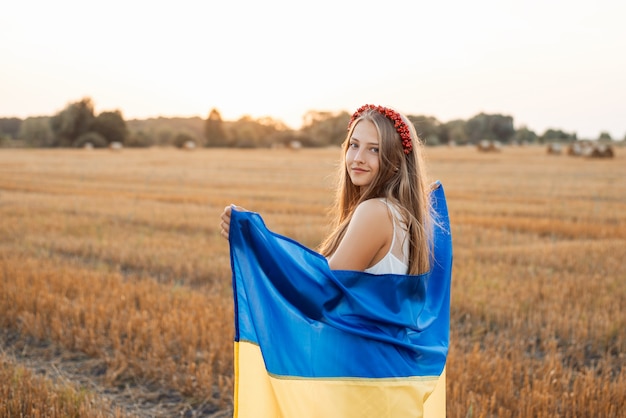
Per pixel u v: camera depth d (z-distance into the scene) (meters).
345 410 2.41
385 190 2.61
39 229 13.40
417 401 2.49
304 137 92.25
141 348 6.05
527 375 5.29
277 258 2.51
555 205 19.31
